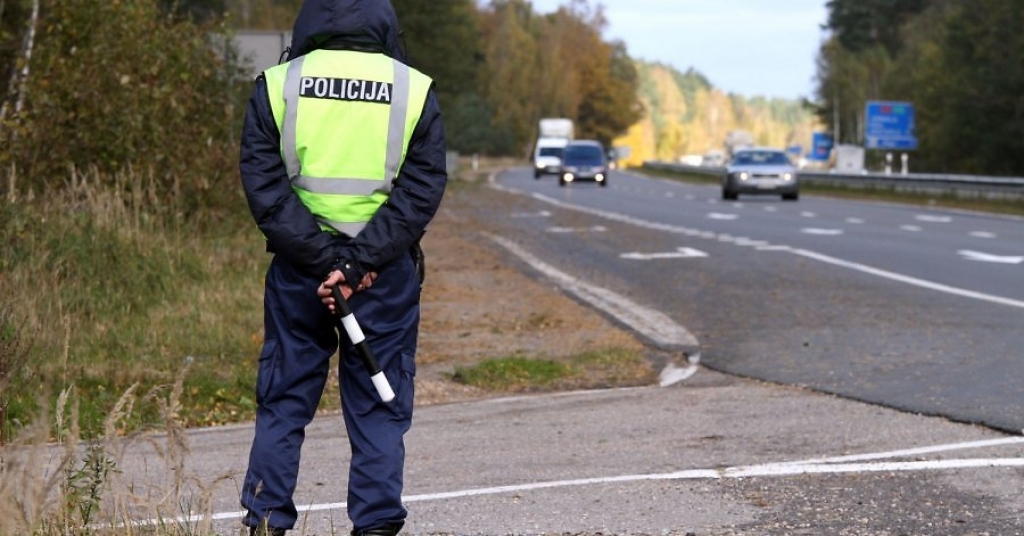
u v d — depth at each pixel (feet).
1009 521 48.73
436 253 185.37
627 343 104.53
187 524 40.34
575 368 94.07
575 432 69.77
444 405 81.76
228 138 161.79
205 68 157.99
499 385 89.45
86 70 136.46
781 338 104.83
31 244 102.73
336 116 40.19
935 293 130.52
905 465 58.18
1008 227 232.94
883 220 257.34
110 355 87.20
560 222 257.14
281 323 40.55
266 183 39.86
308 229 39.40
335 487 57.16
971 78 638.53
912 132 568.82
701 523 49.24
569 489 55.52
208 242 133.18
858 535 47.16
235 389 83.15
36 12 141.38
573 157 529.04
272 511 40.24
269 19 452.35
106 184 130.00
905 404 74.59
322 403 81.46
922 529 47.83
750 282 143.84
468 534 48.29
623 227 239.30
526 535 48.06
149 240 114.62
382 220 39.78
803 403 76.48
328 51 40.70
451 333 110.42
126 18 145.18
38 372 76.38
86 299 99.25
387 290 40.37
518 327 113.80
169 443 41.11
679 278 150.10
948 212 293.84
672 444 65.46
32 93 131.03
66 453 40.19
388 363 40.57
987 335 101.86
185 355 89.45
